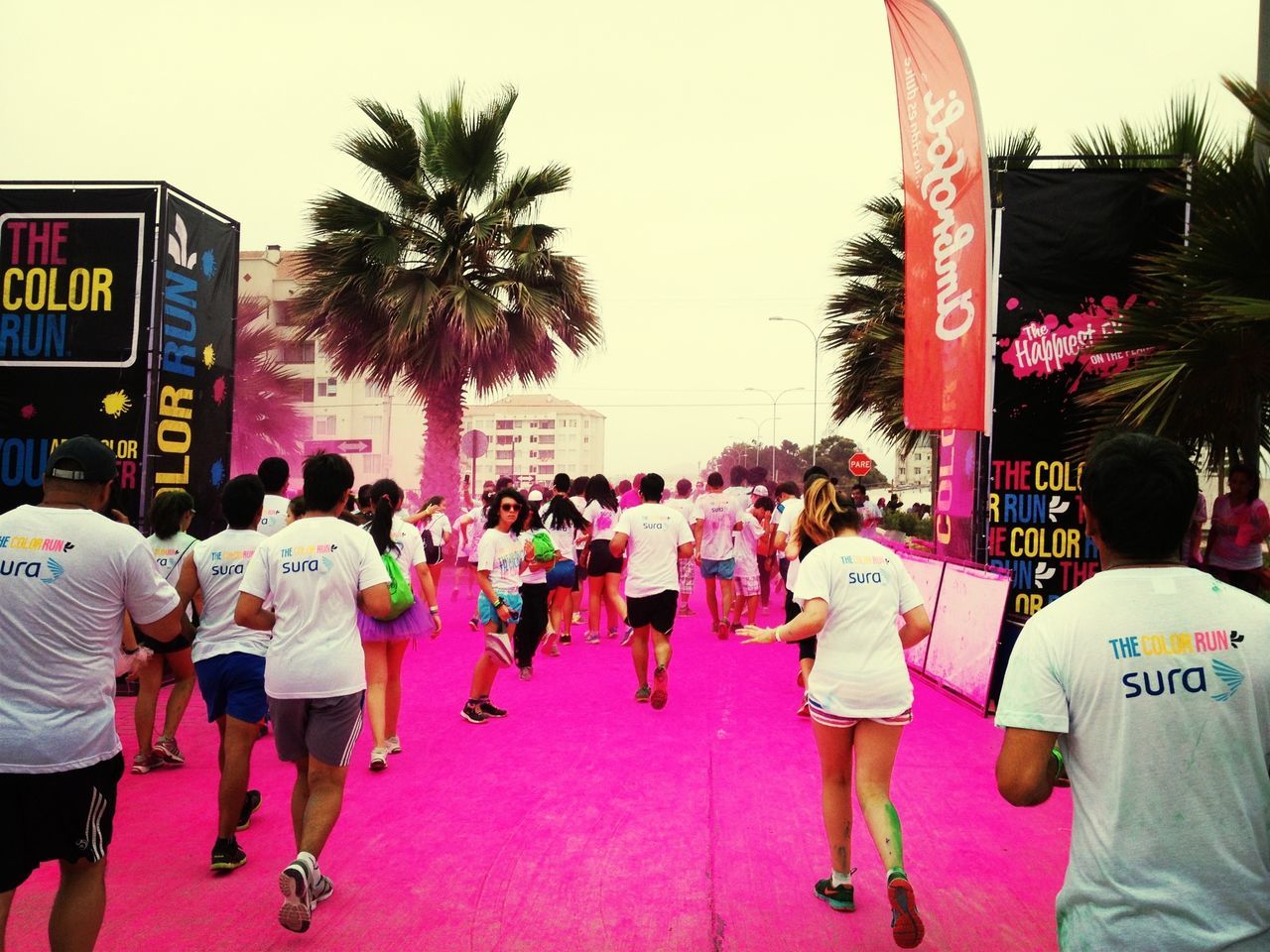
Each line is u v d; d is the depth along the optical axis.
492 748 6.46
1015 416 8.42
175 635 3.26
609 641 11.39
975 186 7.70
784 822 5.00
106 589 3.02
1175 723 1.82
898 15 8.09
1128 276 8.34
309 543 3.99
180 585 4.55
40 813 2.87
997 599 7.64
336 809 3.86
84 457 3.14
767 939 3.67
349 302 17.98
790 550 4.99
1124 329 7.25
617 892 4.11
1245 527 8.17
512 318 18.64
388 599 4.07
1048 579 8.41
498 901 4.00
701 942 3.64
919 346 8.04
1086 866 1.84
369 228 17.59
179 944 3.57
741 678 9.02
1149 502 1.95
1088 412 8.30
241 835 4.79
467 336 16.98
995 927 3.79
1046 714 1.90
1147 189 8.35
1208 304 6.50
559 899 4.03
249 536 4.71
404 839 4.74
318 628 3.92
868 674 3.82
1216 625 1.87
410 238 18.11
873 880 4.27
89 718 2.96
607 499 11.26
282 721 3.90
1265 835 1.78
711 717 7.38
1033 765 1.90
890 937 3.69
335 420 55.09
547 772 5.90
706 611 14.47
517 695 8.17
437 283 18.14
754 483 14.30
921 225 8.04
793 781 5.71
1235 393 6.72
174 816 5.06
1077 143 9.32
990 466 8.43
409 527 6.36
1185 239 7.42
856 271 17.23
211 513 10.25
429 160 18.17
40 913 3.88
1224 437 7.24
